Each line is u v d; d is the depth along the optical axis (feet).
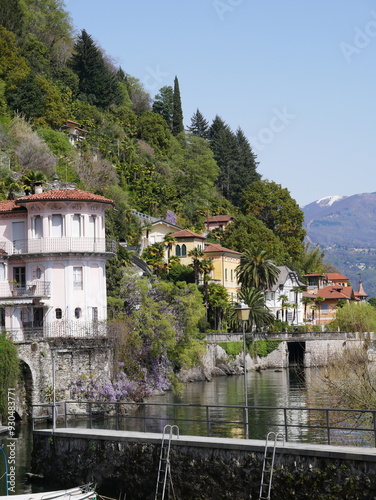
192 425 183.93
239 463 107.04
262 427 177.06
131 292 278.87
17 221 252.62
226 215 611.47
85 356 227.81
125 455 118.11
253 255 448.24
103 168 499.92
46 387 215.92
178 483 111.75
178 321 287.48
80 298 245.04
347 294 637.71
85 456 122.42
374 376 147.02
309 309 596.29
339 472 98.78
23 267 249.96
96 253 247.29
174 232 479.00
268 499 101.91
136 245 432.25
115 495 118.32
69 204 245.65
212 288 409.90
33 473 129.29
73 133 536.42
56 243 244.22
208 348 349.82
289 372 384.47
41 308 244.42
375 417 104.83
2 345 198.18
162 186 567.18
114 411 222.69
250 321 410.52
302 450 101.86
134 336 258.78
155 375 267.39
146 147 641.81
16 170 414.21
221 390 285.64
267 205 651.66
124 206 447.42
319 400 181.06
